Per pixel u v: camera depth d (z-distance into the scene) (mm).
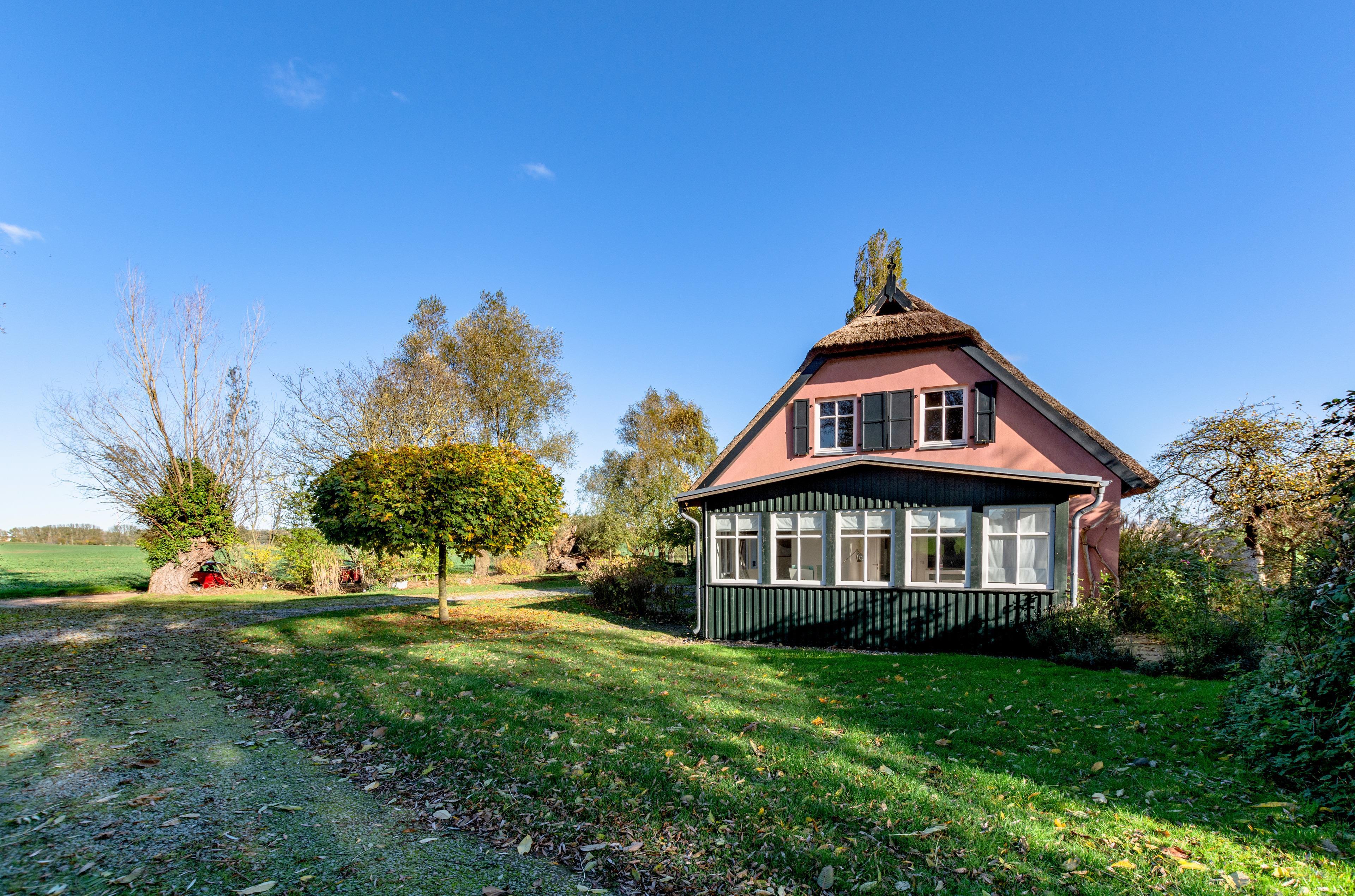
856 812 4449
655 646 12875
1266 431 15812
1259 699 5578
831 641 13492
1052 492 11844
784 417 18125
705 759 5480
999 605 12070
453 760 5535
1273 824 4312
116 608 18719
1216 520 16344
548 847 4086
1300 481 14430
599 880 3725
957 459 15586
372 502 13844
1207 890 3521
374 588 27031
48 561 41719
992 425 15172
